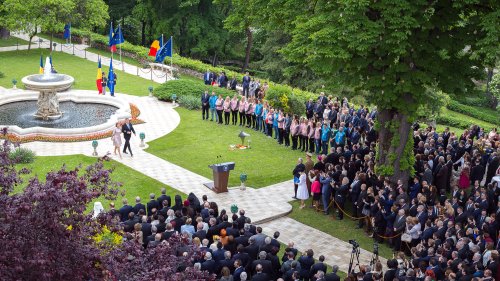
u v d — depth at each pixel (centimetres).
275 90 3891
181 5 5869
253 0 2830
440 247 1880
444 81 2484
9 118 3688
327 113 3491
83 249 1098
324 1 2394
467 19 2450
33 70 4938
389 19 2212
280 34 5638
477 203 2223
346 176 2519
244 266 1791
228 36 6469
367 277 1708
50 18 5269
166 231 1848
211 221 1983
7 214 1021
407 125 2539
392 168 2559
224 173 2727
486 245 1912
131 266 1180
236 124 3800
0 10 5400
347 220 2536
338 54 2292
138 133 3553
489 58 2242
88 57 5550
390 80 2389
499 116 6191
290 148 3409
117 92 4419
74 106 4047
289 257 1797
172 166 3061
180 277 1148
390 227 2266
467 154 2681
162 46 4722
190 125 3747
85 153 3170
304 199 2619
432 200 2369
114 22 7012
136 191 2717
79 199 1101
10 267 987
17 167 2894
